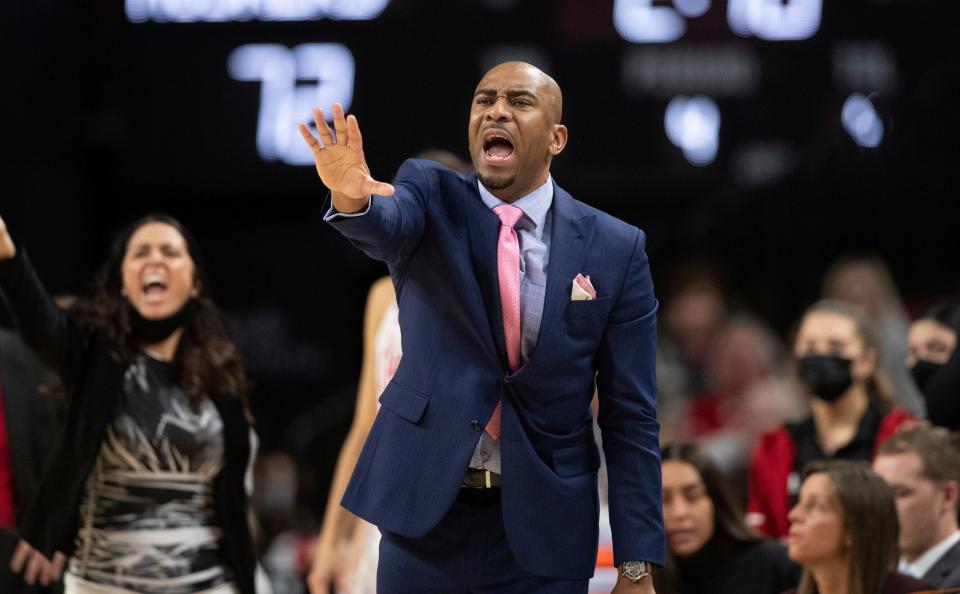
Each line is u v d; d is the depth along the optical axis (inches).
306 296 1315.2
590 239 400.8
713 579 586.9
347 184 362.0
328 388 1306.6
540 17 1196.5
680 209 1259.8
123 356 550.9
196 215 1302.9
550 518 391.5
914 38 1206.3
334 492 595.8
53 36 1192.8
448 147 1191.6
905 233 1231.5
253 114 1210.0
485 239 393.4
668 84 1203.2
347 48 1197.7
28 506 561.6
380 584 399.9
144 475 545.0
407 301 400.5
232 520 559.2
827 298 978.7
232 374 570.9
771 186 1224.8
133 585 537.6
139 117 1219.9
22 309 525.3
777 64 1205.1
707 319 1156.5
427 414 390.9
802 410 960.3
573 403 398.0
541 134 392.2
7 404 633.0
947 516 577.6
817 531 529.0
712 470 590.2
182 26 1208.8
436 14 1196.5
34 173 1180.5
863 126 1214.3
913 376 703.1
